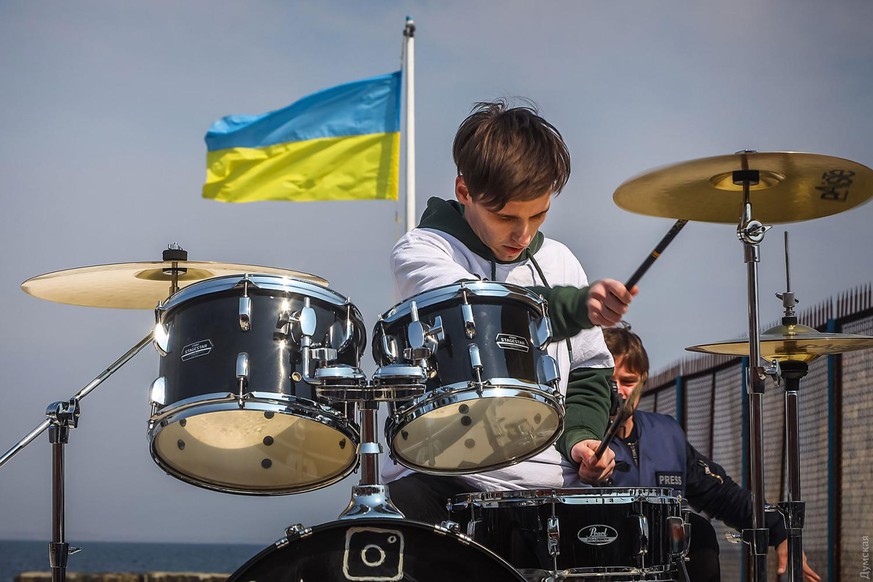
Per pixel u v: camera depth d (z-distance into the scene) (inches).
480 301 120.9
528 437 129.4
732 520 203.6
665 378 323.6
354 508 110.1
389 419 120.5
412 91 405.4
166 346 129.3
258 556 105.3
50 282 203.6
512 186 134.7
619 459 191.6
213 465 134.0
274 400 120.4
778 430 254.4
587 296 119.3
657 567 132.2
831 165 159.2
